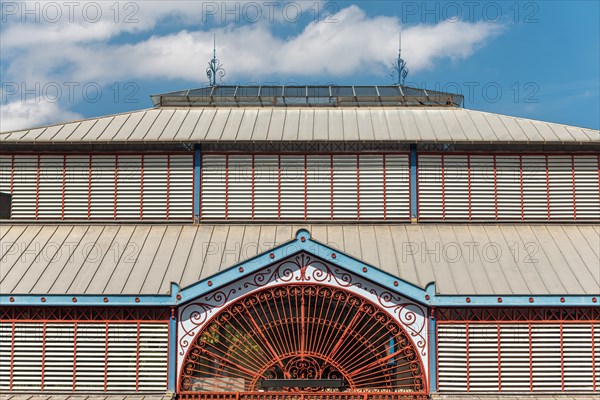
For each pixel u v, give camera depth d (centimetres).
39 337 2825
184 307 2797
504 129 3522
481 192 3419
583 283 2906
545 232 3319
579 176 3428
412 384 2772
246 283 2777
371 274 2734
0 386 2805
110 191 3447
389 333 2778
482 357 2783
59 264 3053
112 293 2803
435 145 3438
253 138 3431
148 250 3162
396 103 3938
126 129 3544
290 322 2781
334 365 2750
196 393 2753
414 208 3397
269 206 3422
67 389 2800
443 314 2794
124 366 2805
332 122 3638
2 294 2794
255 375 2755
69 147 3459
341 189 3428
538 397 2756
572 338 2805
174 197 3434
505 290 2855
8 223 3416
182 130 3528
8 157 3466
